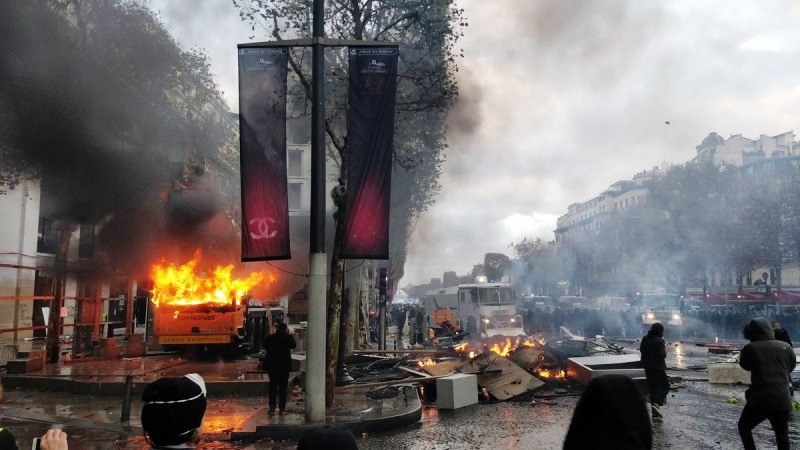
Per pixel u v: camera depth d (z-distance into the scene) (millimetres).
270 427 8625
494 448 7969
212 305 17328
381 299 21578
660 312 32062
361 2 12984
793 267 57469
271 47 9547
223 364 16125
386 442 8430
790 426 9219
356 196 9398
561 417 10172
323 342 9180
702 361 18625
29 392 12344
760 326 6422
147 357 17734
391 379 13594
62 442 2049
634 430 1766
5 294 22422
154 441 1962
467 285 27516
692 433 8695
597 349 18531
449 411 10930
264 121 9422
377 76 9586
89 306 18656
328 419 9211
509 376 12664
